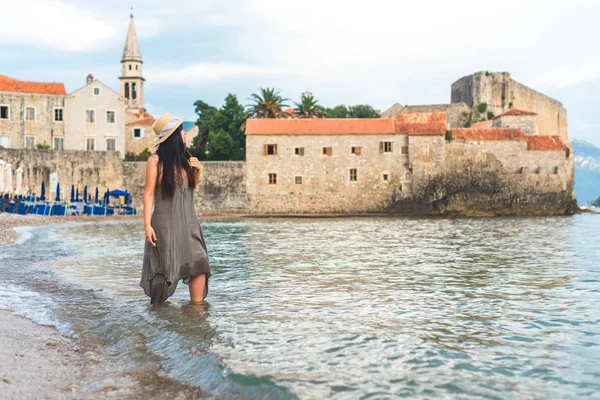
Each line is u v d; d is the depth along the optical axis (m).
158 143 8.91
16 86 77.94
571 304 9.38
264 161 75.31
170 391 5.12
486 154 75.56
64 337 7.20
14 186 69.88
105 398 4.94
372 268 15.02
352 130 75.31
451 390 4.96
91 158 73.44
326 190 75.25
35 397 4.89
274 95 88.44
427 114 79.25
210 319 7.89
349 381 5.16
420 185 74.44
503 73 108.88
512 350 6.35
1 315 8.48
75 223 45.62
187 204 9.11
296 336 6.89
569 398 4.79
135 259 16.97
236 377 5.27
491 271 14.38
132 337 6.96
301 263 16.34
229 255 19.08
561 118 116.44
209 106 107.12
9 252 19.36
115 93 81.50
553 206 75.56
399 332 7.19
